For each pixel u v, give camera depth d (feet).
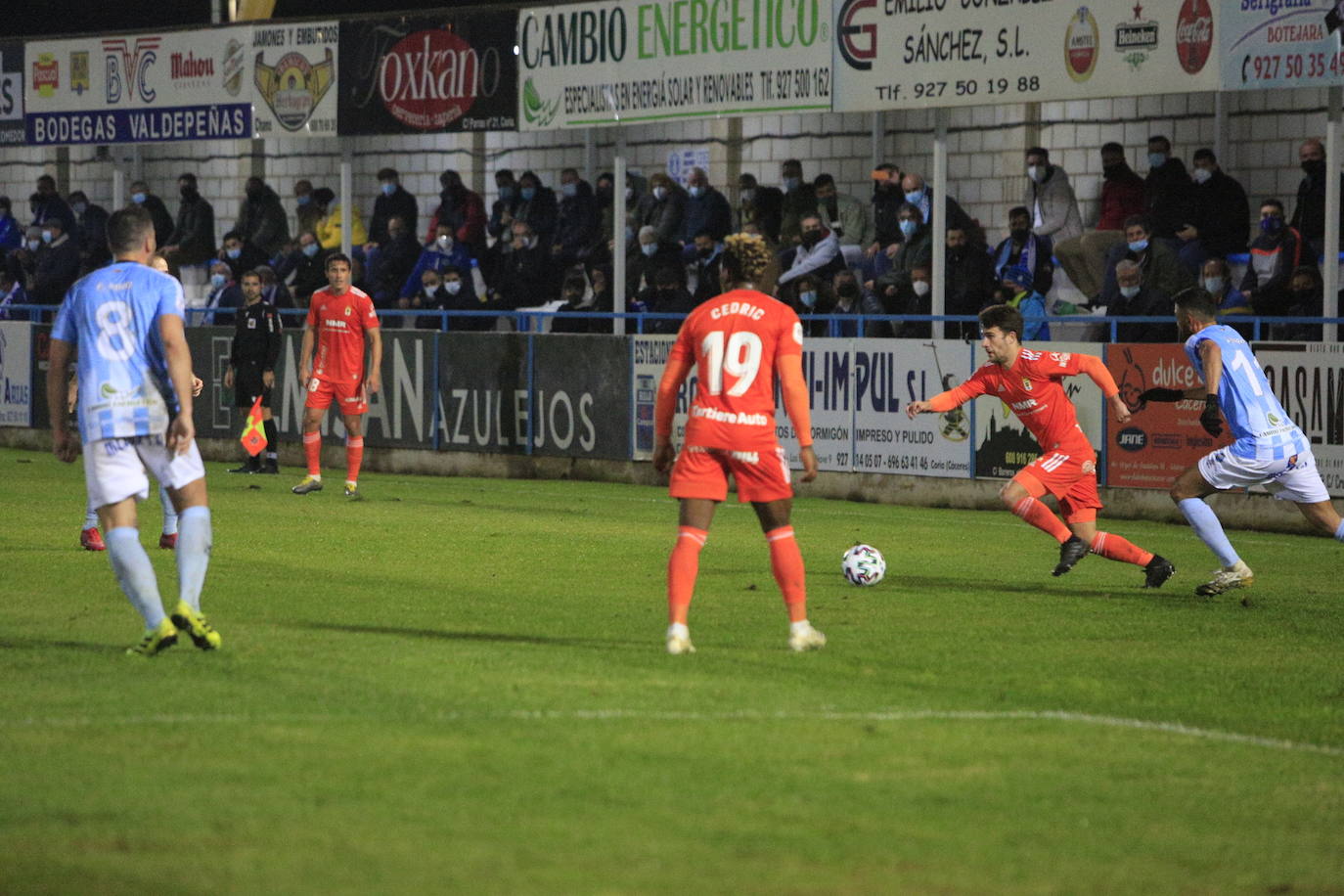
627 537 120.67
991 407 144.25
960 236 162.91
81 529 112.98
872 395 151.43
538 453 170.81
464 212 205.77
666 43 169.17
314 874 41.83
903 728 59.36
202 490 70.44
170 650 71.26
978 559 112.68
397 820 46.57
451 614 84.17
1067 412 98.73
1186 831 47.67
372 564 103.71
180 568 69.97
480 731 57.16
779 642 77.25
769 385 72.64
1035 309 165.68
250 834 45.03
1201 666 73.87
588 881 41.63
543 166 234.17
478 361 174.09
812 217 176.86
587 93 175.32
